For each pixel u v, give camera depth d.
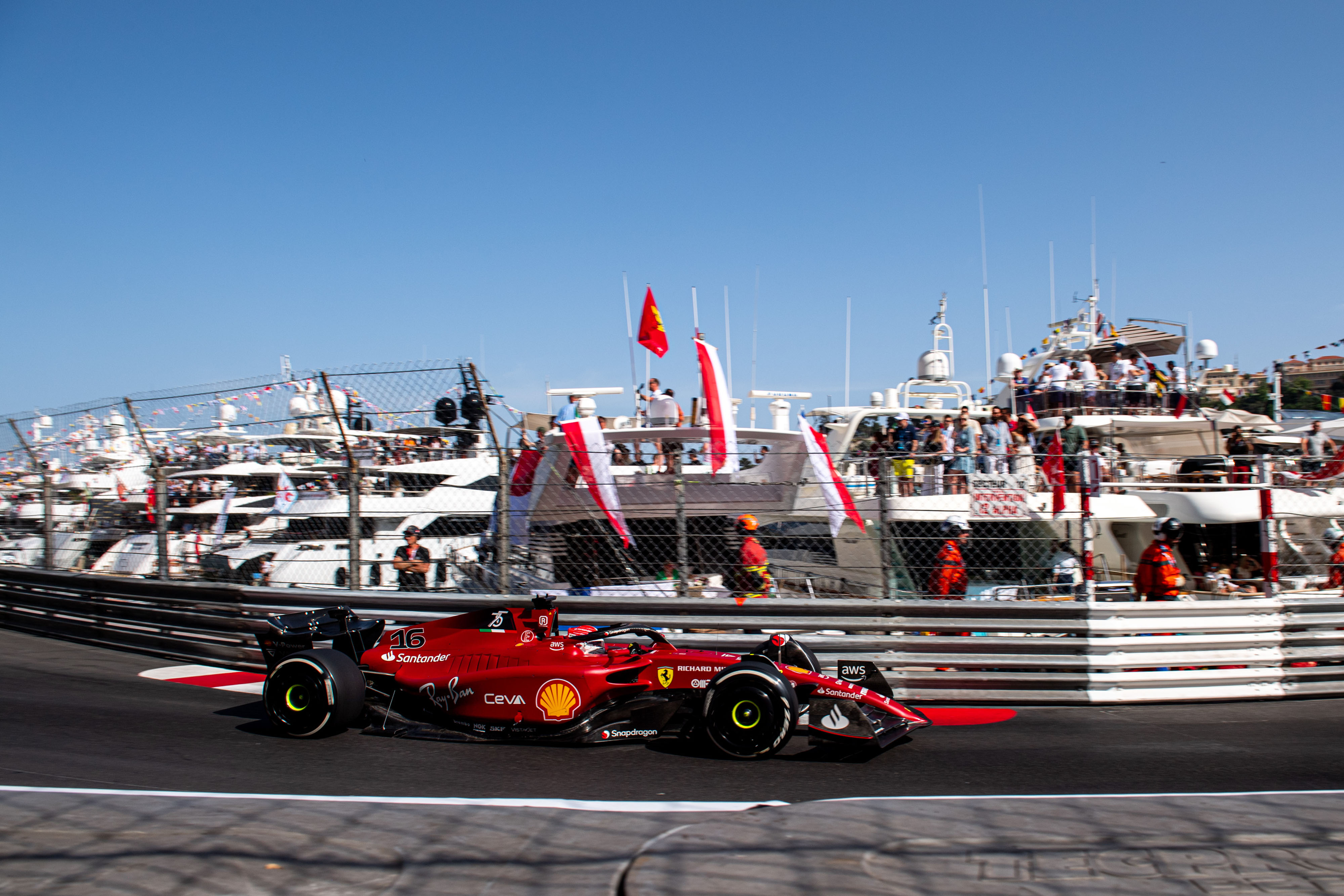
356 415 11.30
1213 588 9.26
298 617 6.76
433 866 3.60
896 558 8.09
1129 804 4.38
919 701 7.24
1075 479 8.73
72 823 4.04
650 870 3.50
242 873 3.49
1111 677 7.18
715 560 8.11
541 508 8.48
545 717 5.96
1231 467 10.90
